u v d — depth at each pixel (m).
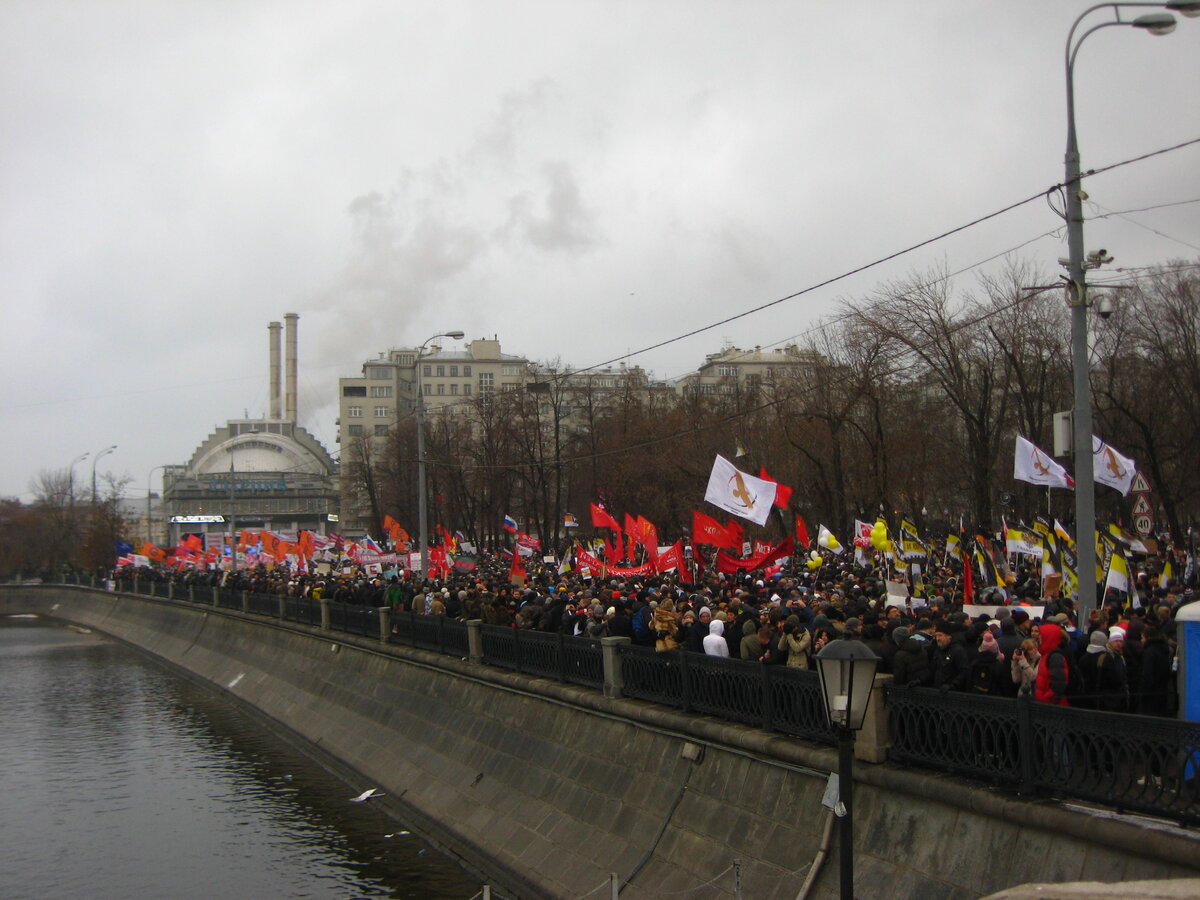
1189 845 8.22
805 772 12.59
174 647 51.94
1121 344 38.44
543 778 18.20
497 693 21.28
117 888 18.95
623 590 20.84
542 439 68.12
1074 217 14.90
